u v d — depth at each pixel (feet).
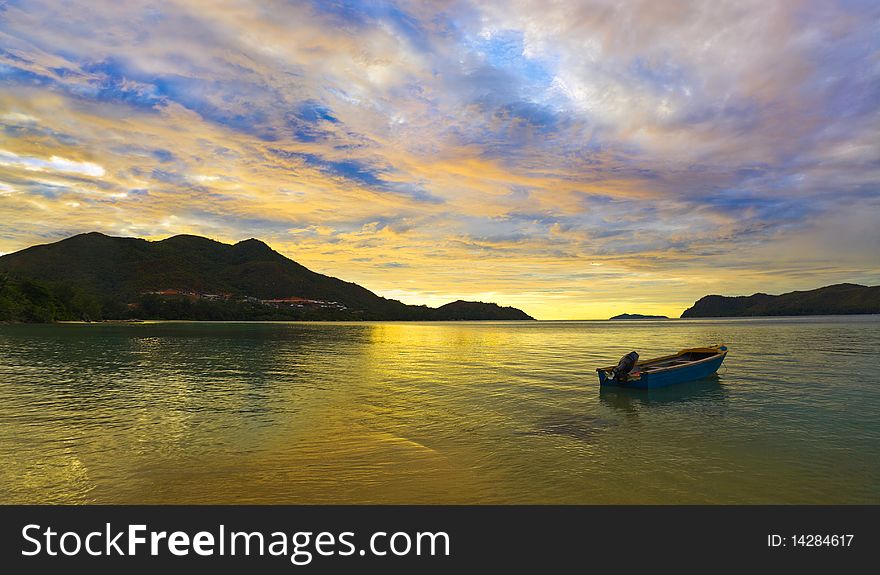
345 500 32.35
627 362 73.72
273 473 36.40
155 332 262.06
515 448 43.39
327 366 109.91
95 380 83.30
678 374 78.07
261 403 63.57
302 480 35.19
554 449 43.27
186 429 48.93
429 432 48.83
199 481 34.78
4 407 59.11
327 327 437.99
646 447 44.16
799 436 48.16
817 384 79.82
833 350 144.77
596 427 51.65
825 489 35.04
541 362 119.85
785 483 35.91
